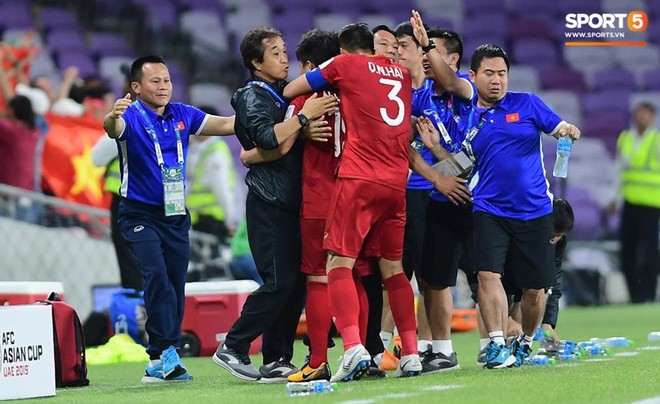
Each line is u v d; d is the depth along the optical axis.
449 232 25.61
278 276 23.88
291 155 24.02
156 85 26.12
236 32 76.12
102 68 68.62
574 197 70.56
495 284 25.08
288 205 23.84
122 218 26.39
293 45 75.88
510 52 80.19
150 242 25.97
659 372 23.31
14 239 43.19
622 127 76.31
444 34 26.97
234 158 62.72
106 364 33.94
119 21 72.25
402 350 23.91
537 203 25.14
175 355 25.91
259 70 24.19
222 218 42.91
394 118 23.02
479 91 25.27
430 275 25.62
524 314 26.03
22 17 69.94
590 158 74.25
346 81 22.92
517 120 25.00
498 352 25.05
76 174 45.62
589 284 59.66
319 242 23.31
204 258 45.12
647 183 58.72
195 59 71.56
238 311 35.44
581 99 78.06
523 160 25.08
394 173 22.95
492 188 25.08
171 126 26.39
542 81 78.88
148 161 26.03
